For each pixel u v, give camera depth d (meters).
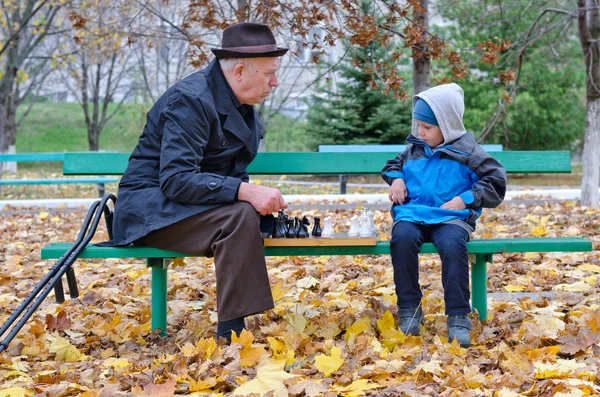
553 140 20.59
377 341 3.63
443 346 3.51
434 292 5.01
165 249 3.74
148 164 3.85
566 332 3.71
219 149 3.82
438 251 3.73
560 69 19.53
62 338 3.82
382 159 4.68
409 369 3.32
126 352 3.79
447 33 18.53
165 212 3.67
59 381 3.31
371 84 7.34
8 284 5.79
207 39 10.44
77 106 32.34
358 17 7.13
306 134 17.92
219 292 3.61
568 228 7.34
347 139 17.03
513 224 8.01
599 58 9.48
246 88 3.80
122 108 30.27
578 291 4.88
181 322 4.42
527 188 14.66
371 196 10.57
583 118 21.02
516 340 3.69
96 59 17.08
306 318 4.21
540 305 4.54
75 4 15.23
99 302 5.10
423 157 4.04
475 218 3.83
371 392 3.04
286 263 6.25
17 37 15.18
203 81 3.80
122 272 6.18
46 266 6.44
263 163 4.66
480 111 19.17
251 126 4.00
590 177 9.64
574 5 12.51
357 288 5.21
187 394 3.13
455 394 2.90
